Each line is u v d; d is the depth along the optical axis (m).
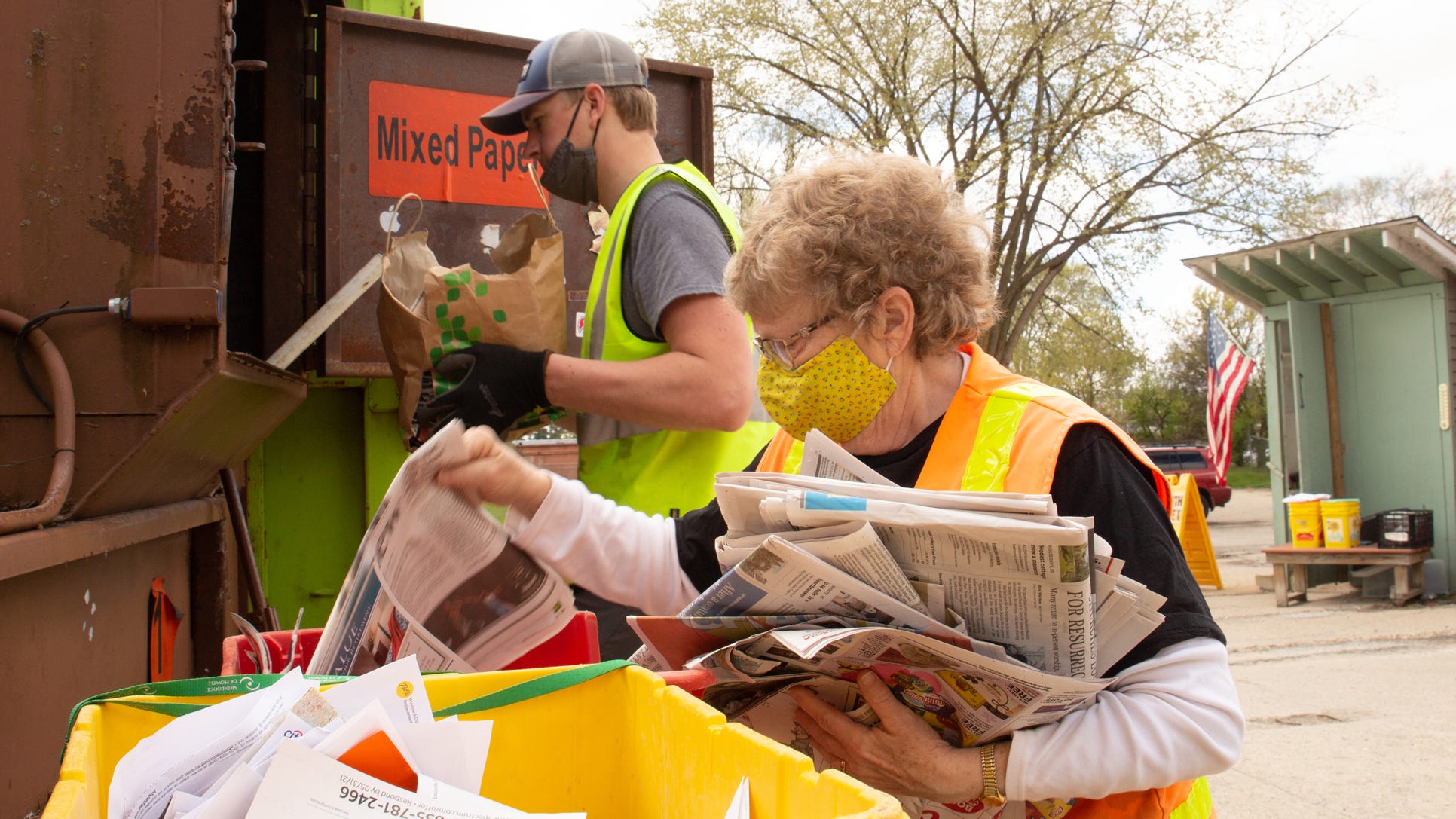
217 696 0.92
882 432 1.41
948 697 1.18
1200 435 38.75
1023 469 1.23
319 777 0.69
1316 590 9.48
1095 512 1.20
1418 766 3.99
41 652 1.58
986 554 1.01
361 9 3.59
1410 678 5.51
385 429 3.21
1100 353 21.25
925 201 1.36
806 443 1.30
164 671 2.29
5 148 1.69
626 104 2.31
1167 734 1.13
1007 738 1.20
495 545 1.28
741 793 0.74
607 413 2.08
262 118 3.18
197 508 2.44
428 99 3.11
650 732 0.93
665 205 2.15
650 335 2.21
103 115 1.73
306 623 3.19
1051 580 1.00
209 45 1.77
